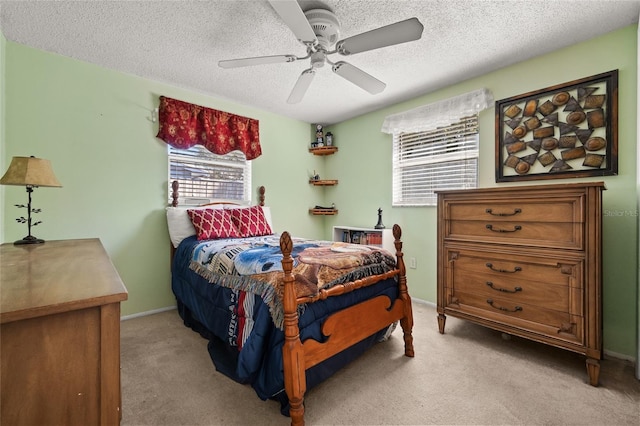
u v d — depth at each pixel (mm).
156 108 2779
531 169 2309
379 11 1745
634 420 1334
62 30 1970
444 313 2271
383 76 2635
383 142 3469
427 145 3066
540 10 1747
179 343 2145
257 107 3463
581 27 1915
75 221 2383
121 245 2607
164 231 2854
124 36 2039
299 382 1280
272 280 1481
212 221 2709
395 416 1379
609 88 1955
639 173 1724
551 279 1742
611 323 1956
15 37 2061
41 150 2232
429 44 2123
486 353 1987
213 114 3102
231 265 1845
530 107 2309
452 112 2756
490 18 1821
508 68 2447
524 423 1324
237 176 3414
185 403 1477
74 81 2365
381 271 1928
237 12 1771
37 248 1527
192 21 1861
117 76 2564
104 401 679
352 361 1871
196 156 3082
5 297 656
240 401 1499
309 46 1734
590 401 1470
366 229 3412
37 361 623
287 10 1373
